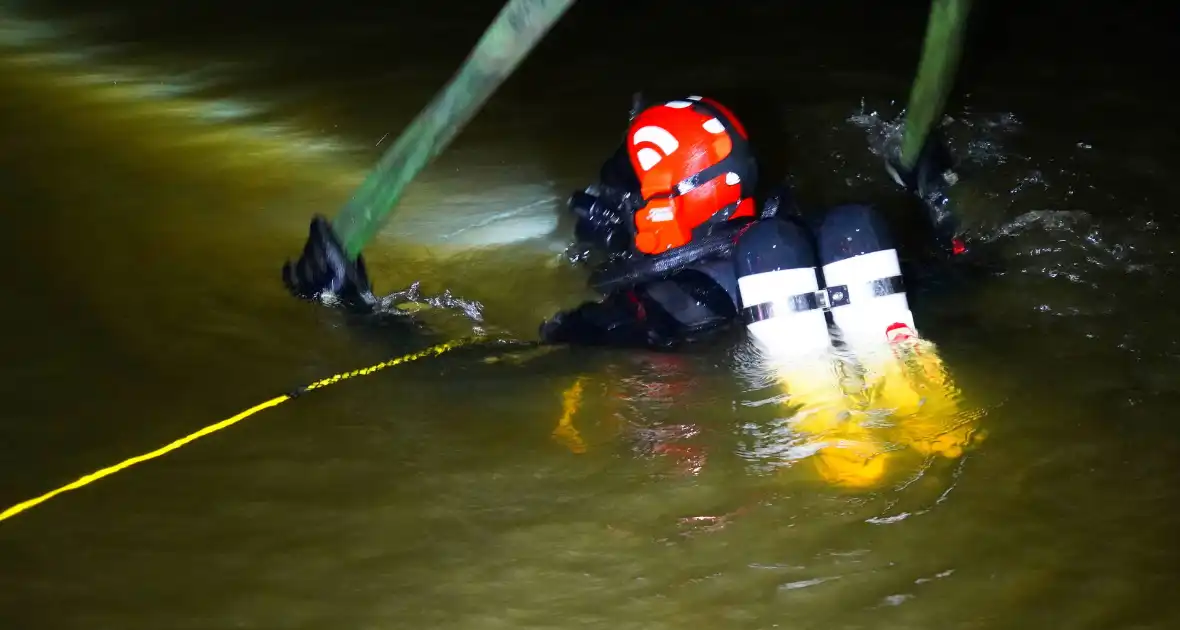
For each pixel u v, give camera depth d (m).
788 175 5.12
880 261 3.29
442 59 7.10
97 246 4.34
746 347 3.44
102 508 2.84
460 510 2.84
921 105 4.32
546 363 3.55
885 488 2.89
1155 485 2.89
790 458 3.03
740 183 3.56
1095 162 5.19
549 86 6.60
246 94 6.38
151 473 2.99
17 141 5.40
